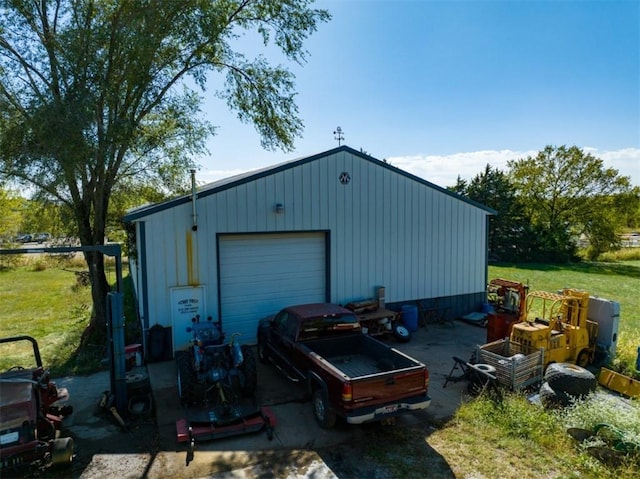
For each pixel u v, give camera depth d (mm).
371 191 12219
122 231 15703
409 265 12969
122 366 6914
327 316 8055
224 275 10609
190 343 9078
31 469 5453
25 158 9812
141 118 11961
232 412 6645
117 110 11117
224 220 10312
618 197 36469
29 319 13727
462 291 13969
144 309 9680
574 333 8906
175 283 9930
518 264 33438
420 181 12945
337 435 6391
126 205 15211
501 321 10180
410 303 13062
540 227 35344
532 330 8383
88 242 11422
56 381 8617
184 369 7203
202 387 7031
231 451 5965
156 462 5707
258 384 8391
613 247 37562
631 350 9766
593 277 26016
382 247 12500
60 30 10172
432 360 9836
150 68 11273
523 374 7715
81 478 5355
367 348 8062
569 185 38156
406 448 6016
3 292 18578
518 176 40375
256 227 10688
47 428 5836
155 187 14664
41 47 10156
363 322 11008
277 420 6875
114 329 6902
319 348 7926
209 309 10297
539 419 6504
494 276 26188
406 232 12844
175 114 13305
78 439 6332
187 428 6258
